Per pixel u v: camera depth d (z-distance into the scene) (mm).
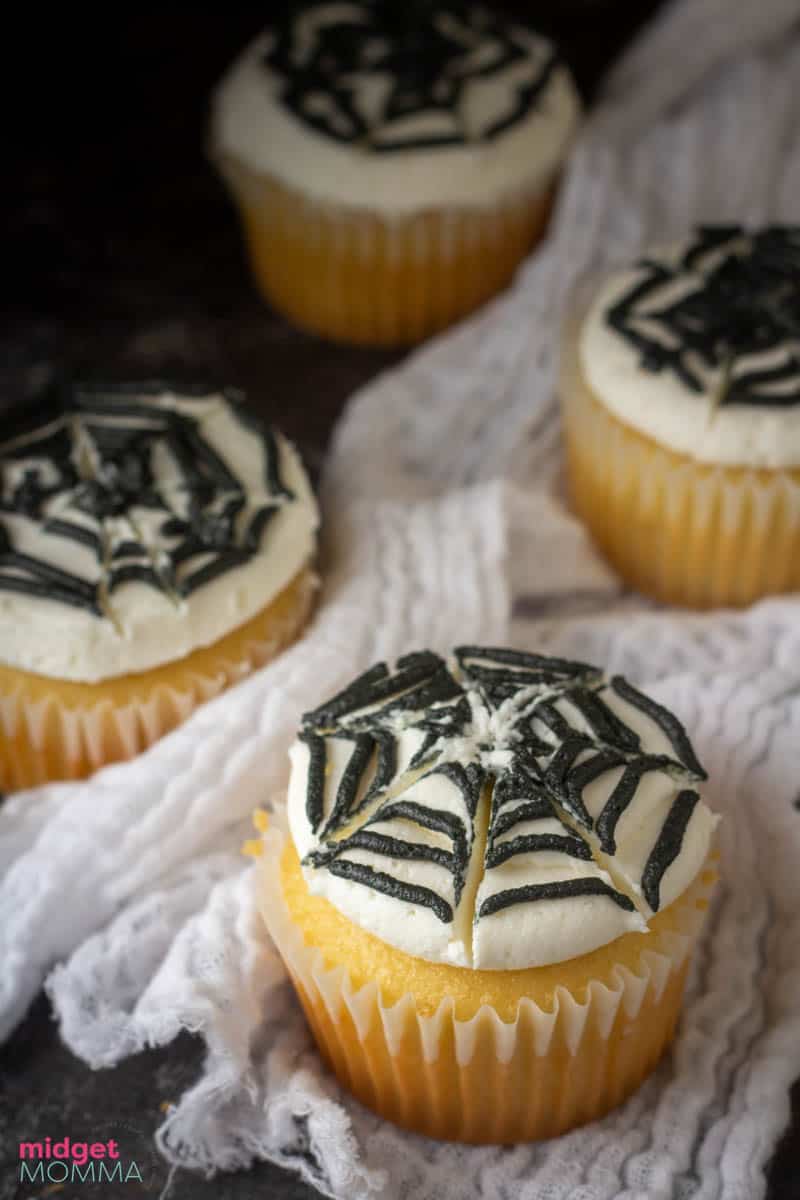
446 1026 263
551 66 420
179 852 303
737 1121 277
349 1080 287
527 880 261
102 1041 286
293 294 422
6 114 469
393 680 288
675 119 444
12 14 471
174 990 282
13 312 422
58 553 317
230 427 346
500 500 352
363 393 393
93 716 313
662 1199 269
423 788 270
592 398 352
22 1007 297
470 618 331
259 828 290
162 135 467
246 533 323
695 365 344
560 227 411
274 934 275
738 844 310
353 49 413
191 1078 290
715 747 319
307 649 320
